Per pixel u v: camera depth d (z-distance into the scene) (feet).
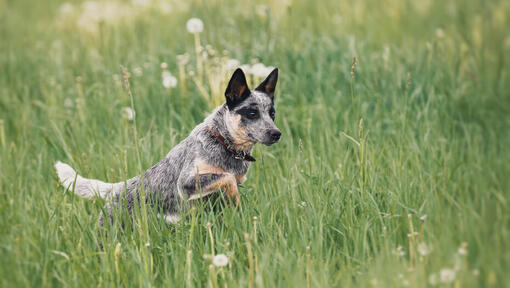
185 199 19.36
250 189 21.02
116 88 31.27
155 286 16.22
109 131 27.35
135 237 17.98
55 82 34.42
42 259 16.81
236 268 16.84
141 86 31.32
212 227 18.65
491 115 27.61
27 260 16.65
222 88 27.20
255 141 19.52
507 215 17.42
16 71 36.88
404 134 23.89
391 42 39.99
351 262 16.63
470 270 15.16
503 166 21.57
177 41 38.81
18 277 15.88
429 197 18.85
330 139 24.57
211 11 40.68
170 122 26.40
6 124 28.43
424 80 29.32
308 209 18.20
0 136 26.66
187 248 16.94
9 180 22.08
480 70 32.35
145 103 29.60
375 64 32.30
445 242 15.94
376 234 17.47
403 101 26.84
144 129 27.43
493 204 18.30
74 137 26.21
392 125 26.17
